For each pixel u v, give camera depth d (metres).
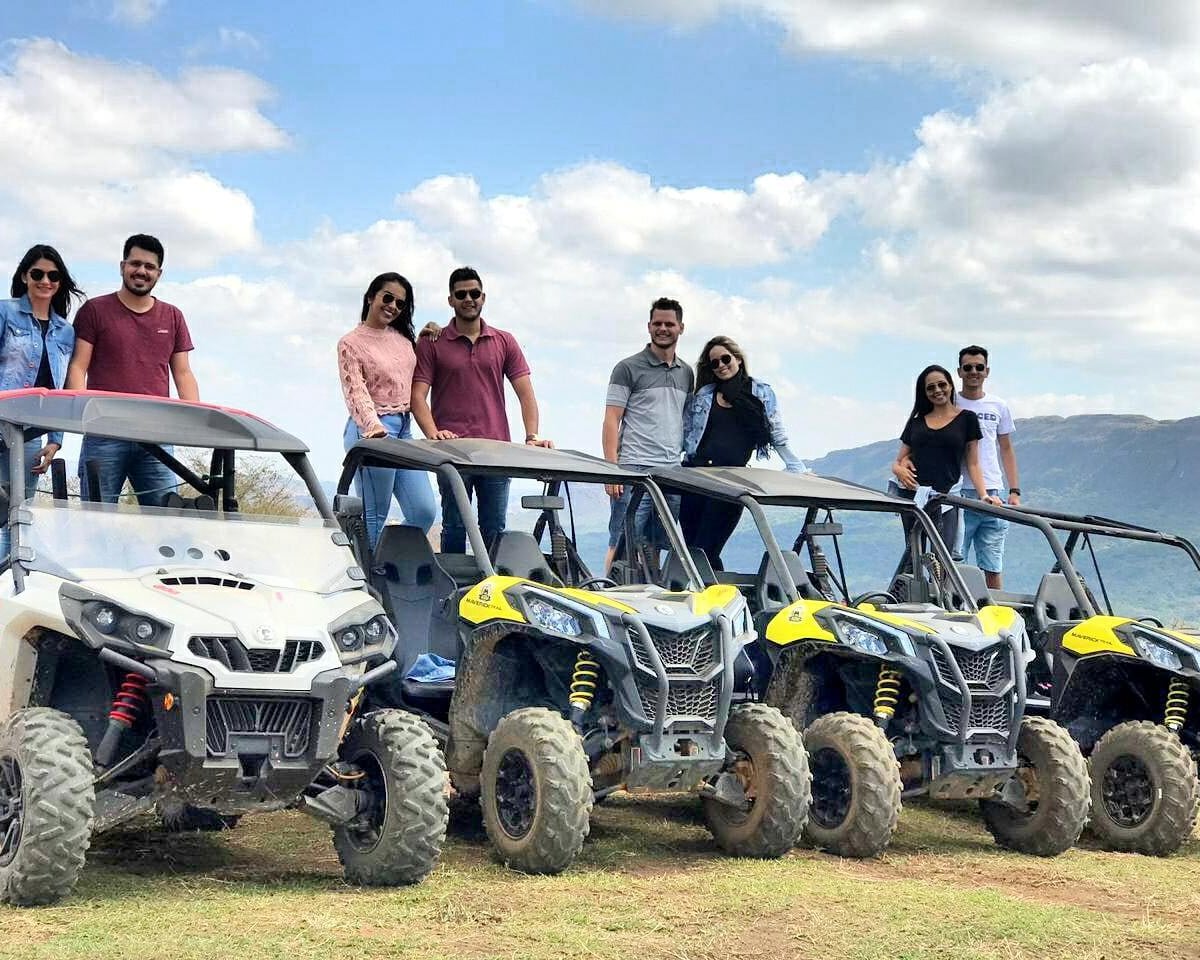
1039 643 8.48
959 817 8.18
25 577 5.18
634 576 7.59
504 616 6.18
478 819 6.98
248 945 4.27
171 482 6.26
